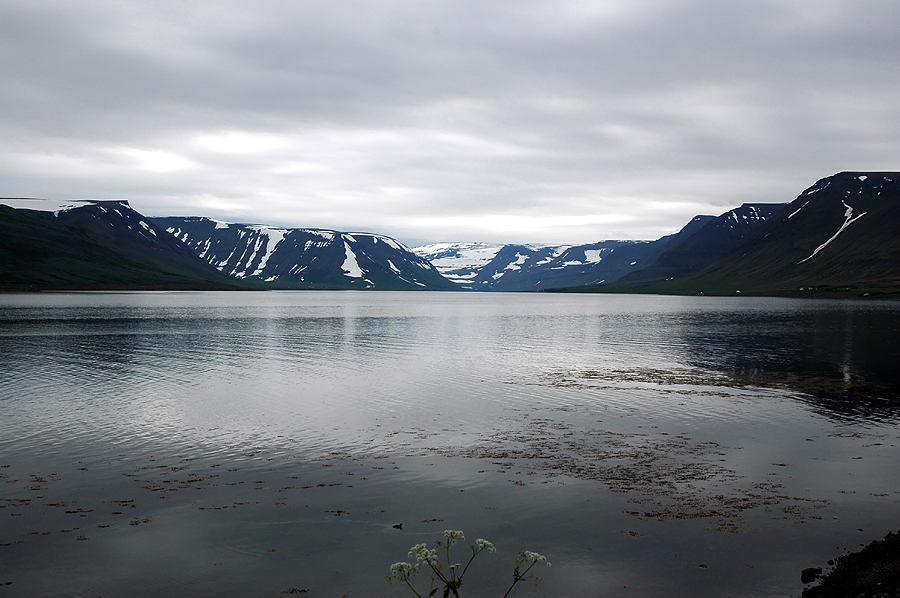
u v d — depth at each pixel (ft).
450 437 98.94
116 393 136.46
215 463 83.97
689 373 170.19
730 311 540.93
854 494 71.00
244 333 299.58
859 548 55.77
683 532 59.82
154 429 103.30
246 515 64.49
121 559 54.13
